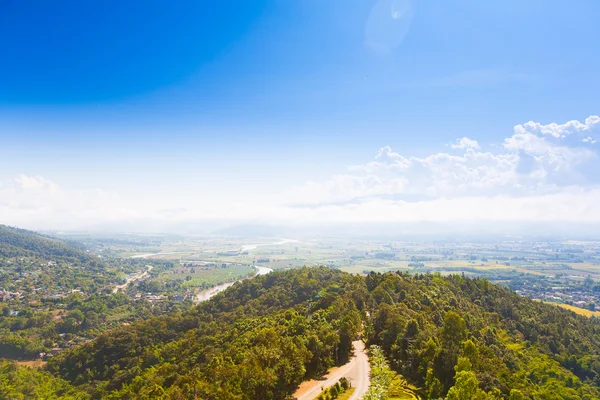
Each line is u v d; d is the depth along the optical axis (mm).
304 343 114812
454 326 111875
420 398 96312
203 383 106188
